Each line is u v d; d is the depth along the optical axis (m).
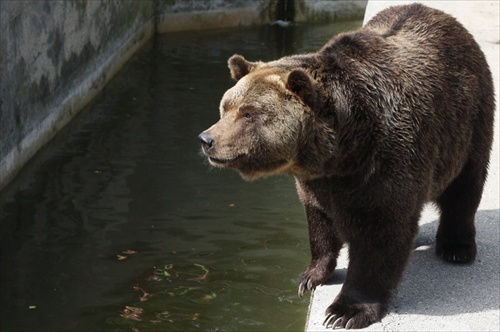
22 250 11.73
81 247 11.83
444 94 7.22
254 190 13.70
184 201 13.23
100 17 18.12
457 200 7.93
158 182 13.84
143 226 12.42
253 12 23.45
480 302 7.39
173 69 19.48
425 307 7.33
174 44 21.56
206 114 16.52
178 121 16.20
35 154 14.82
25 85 14.30
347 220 7.02
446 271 7.92
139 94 17.83
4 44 13.36
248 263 11.43
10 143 13.73
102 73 18.31
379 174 6.77
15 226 12.37
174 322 10.07
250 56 20.67
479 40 14.32
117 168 14.30
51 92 15.53
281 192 13.67
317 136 6.79
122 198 13.27
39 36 14.86
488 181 9.75
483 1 16.48
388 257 6.98
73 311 10.34
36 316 10.23
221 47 21.39
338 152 6.80
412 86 6.96
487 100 7.84
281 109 6.74
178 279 11.04
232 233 12.27
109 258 11.56
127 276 11.13
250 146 6.78
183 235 12.20
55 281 11.00
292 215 12.86
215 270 11.27
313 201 7.38
